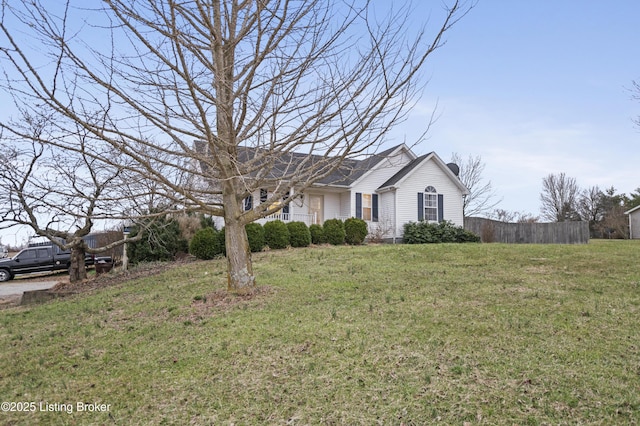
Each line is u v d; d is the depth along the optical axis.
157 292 8.28
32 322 7.09
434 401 3.37
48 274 20.16
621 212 37.47
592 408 3.16
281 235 14.77
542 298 6.28
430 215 19.83
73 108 4.98
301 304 6.24
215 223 19.08
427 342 4.54
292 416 3.32
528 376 3.69
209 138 5.49
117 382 4.16
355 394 3.56
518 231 21.67
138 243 15.37
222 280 8.73
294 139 6.03
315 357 4.30
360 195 19.58
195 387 3.91
